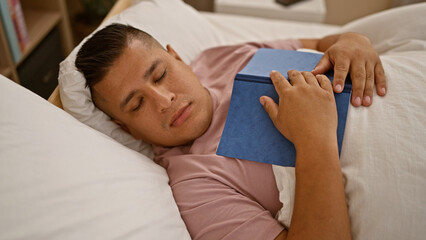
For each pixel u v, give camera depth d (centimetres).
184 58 113
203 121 86
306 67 83
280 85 73
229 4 176
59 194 55
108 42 82
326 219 60
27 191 52
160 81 84
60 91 81
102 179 62
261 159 73
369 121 69
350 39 85
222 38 139
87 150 65
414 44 91
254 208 73
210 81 104
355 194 64
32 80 159
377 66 79
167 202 71
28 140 58
